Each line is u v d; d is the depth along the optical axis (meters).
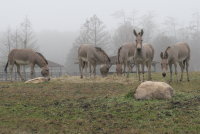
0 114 11.02
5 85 19.08
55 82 20.25
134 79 21.14
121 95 13.90
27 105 12.57
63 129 9.08
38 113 11.15
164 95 12.75
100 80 20.97
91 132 8.72
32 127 9.34
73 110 11.48
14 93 15.66
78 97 14.38
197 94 14.16
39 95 15.02
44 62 22.47
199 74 24.16
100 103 12.59
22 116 10.73
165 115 10.27
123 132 8.57
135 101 12.48
